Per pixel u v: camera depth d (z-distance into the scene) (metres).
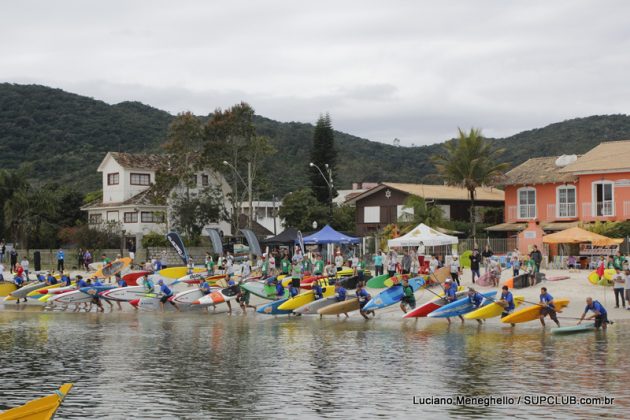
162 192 76.06
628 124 143.38
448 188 79.31
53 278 46.47
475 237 64.25
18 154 136.25
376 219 76.69
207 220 75.94
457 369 22.45
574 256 53.06
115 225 76.50
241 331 31.78
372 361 24.03
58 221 87.62
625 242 51.78
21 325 34.66
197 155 77.75
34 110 150.00
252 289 38.75
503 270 48.44
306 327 32.88
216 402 18.78
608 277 40.22
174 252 69.88
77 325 34.50
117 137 147.75
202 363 24.16
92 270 60.28
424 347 26.66
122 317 37.69
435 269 43.78
